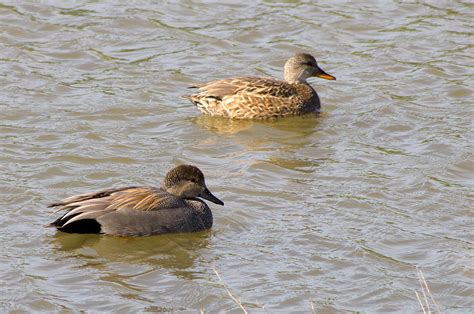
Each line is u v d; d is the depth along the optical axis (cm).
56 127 2008
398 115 2119
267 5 2675
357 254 1543
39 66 2311
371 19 2600
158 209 1608
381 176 1828
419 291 1439
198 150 1950
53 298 1398
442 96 2214
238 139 2022
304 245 1573
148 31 2512
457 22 2583
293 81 2214
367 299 1416
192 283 1449
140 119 2089
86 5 2630
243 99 2134
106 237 1585
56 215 1642
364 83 2292
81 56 2373
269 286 1445
